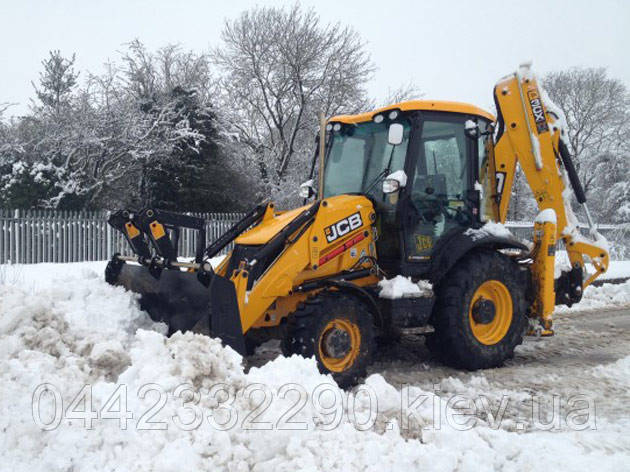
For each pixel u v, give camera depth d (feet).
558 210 20.88
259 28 69.10
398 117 17.48
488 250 18.86
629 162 85.87
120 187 59.21
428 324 18.17
